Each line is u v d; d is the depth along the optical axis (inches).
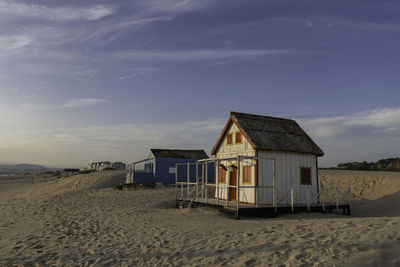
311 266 231.6
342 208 684.7
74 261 302.2
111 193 1072.2
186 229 432.8
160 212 645.9
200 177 1353.3
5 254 340.8
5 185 2097.7
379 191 895.1
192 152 1434.5
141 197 930.7
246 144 687.7
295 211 632.4
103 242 380.5
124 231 444.5
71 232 458.3
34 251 350.3
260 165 654.5
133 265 279.9
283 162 683.4
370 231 305.6
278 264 244.4
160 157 1309.1
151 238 385.7
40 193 1336.1
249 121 729.0
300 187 696.4
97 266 282.7
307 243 289.6
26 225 539.8
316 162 735.1
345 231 319.6
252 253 280.7
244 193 676.1
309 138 762.8
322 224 378.9
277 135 717.3
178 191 1057.5
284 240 312.3
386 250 242.8
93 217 598.2
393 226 317.4
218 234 377.4
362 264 223.3
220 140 786.8
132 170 1359.5
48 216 636.1
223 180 775.7
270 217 590.6
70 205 808.3
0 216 668.7
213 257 282.0
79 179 1541.6
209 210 642.8
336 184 1065.5
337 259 238.1
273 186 605.0
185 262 276.2
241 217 580.7
